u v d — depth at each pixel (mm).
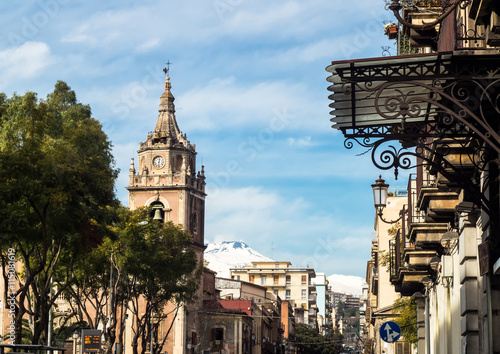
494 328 16859
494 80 12141
